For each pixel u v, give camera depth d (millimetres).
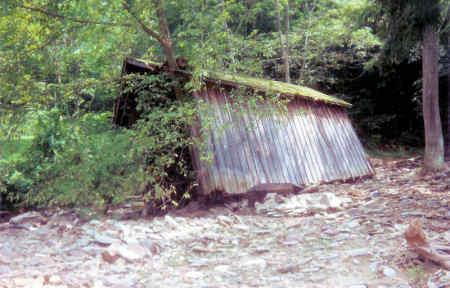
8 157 9703
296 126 10828
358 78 22766
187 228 6789
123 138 8039
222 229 6688
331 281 3691
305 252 4867
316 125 11477
